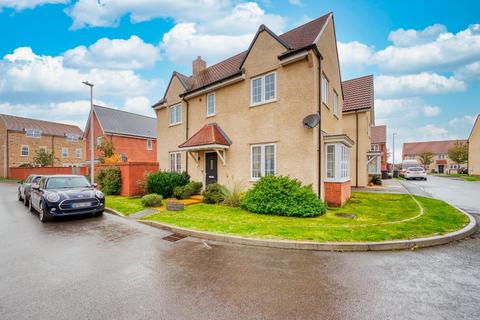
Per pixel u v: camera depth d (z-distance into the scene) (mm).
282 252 5348
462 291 3654
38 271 4441
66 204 8453
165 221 7840
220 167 12922
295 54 9789
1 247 5805
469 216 7973
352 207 10109
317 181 10078
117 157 24156
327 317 3043
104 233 6988
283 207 8414
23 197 13242
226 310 3193
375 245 5414
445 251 5324
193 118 14977
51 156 35938
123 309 3236
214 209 9812
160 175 13406
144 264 4746
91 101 14547
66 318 3049
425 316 3055
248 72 11766
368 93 18750
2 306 3309
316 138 9945
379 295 3545
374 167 24828
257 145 11430
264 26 11211
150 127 38281
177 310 3201
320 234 6102
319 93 10117
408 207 9977
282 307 3260
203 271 4410
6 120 38281
